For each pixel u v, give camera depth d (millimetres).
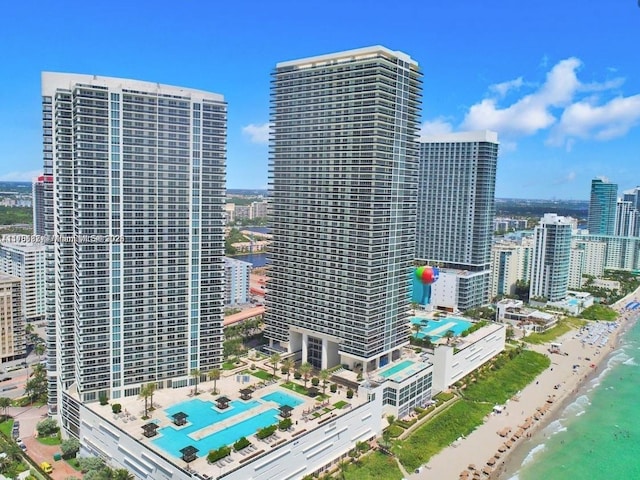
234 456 163875
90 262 199250
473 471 194125
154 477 166625
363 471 189000
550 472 199250
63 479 180625
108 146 198875
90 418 194375
